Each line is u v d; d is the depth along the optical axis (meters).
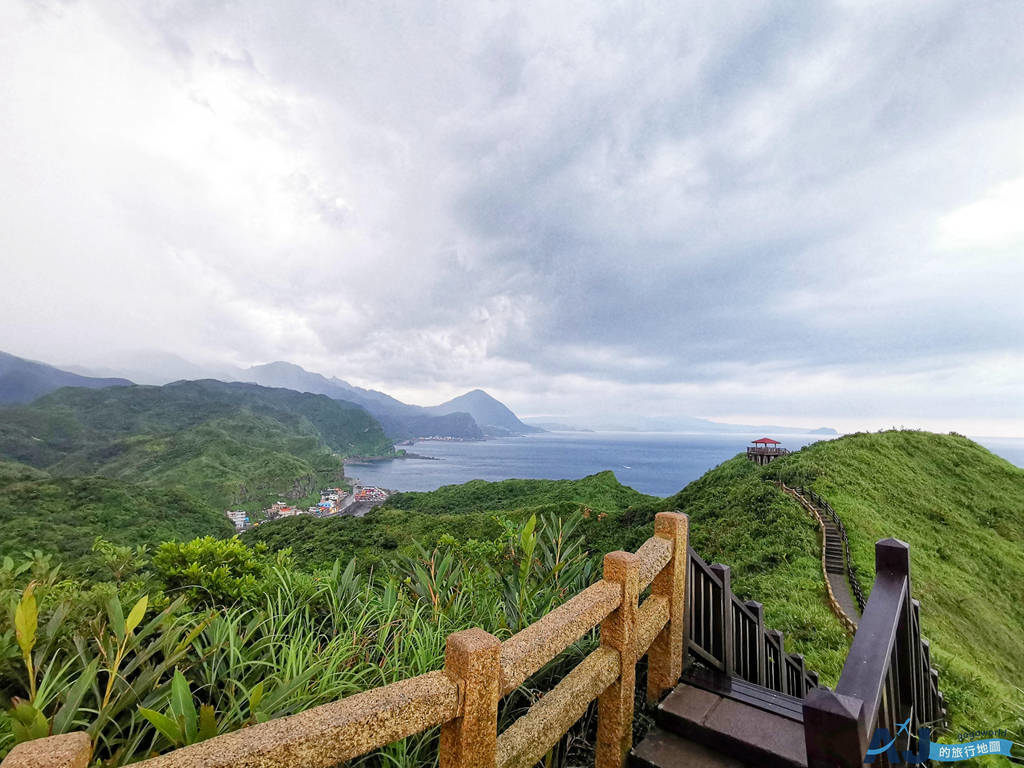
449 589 3.51
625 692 2.42
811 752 1.39
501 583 3.75
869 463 31.30
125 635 1.75
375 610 2.97
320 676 2.30
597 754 2.43
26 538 20.80
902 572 2.22
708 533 24.52
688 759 2.50
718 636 3.26
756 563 18.98
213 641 2.39
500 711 2.64
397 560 3.88
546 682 2.93
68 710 1.58
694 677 3.04
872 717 1.49
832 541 19.58
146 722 1.89
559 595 3.52
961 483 31.67
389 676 2.49
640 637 2.55
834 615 13.58
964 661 11.80
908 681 2.23
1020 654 15.98
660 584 2.93
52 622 2.01
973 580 20.02
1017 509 28.86
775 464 35.31
